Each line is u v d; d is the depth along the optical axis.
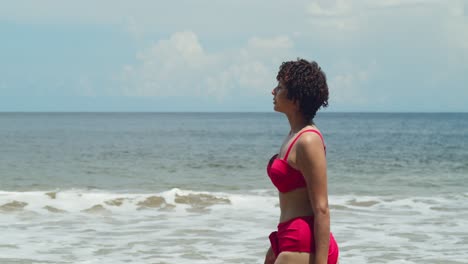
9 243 9.91
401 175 22.36
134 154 34.00
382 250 9.56
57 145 42.34
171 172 23.72
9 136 57.12
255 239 10.38
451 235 10.80
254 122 144.50
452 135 64.25
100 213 12.99
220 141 50.91
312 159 3.72
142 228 11.38
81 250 9.45
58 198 14.23
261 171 24.12
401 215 13.00
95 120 168.00
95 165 26.59
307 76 3.88
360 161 28.91
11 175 22.11
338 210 13.65
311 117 3.96
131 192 17.33
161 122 143.12
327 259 3.77
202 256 9.12
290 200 3.87
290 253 3.78
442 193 16.94
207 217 12.62
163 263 8.67
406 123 131.75
